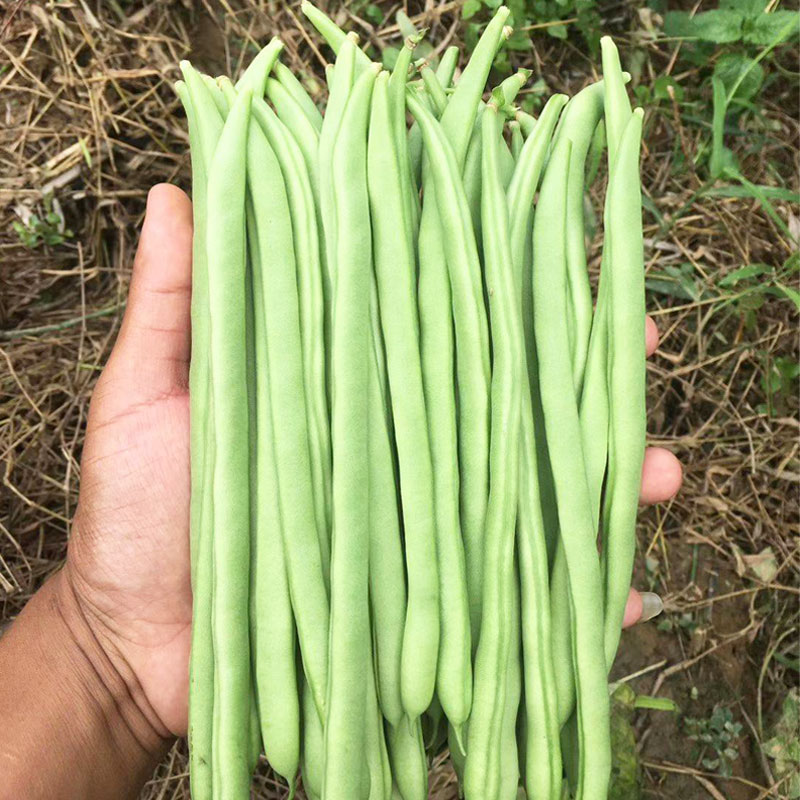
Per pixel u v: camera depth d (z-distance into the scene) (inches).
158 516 12.4
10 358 19.0
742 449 20.1
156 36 19.4
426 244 9.4
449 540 8.9
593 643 9.2
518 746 9.7
